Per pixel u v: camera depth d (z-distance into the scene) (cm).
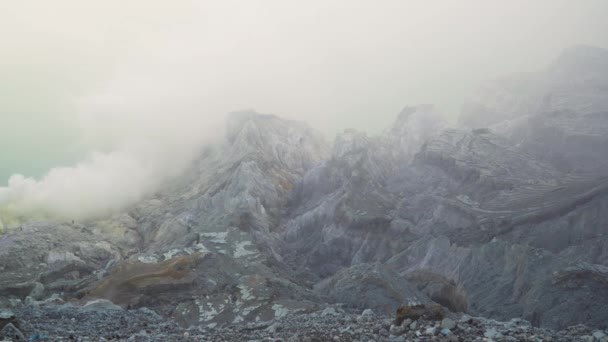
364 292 8350
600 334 2033
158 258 9894
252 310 7375
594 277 7675
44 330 2942
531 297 7969
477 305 8688
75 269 13162
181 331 3269
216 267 9531
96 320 3891
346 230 14175
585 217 11450
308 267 13888
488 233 12206
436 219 13750
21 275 12388
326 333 2612
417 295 8512
